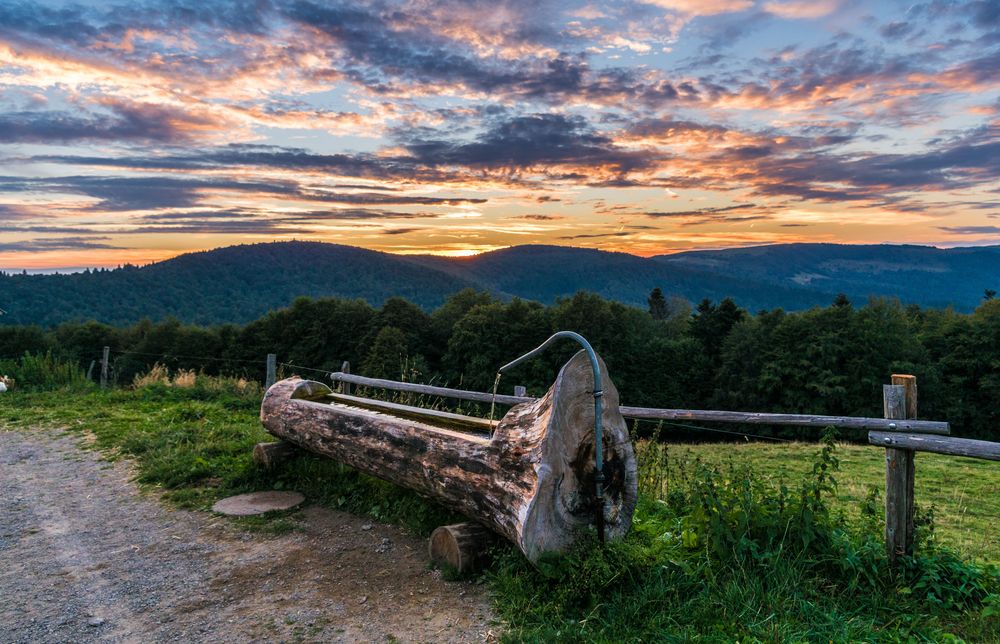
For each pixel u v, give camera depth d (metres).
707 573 3.48
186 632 3.30
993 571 3.61
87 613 3.55
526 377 41.00
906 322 40.59
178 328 61.09
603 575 3.39
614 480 3.75
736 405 41.62
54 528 5.05
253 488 6.04
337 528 4.94
